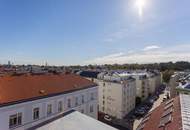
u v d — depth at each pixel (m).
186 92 49.97
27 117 27.14
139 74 94.69
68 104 35.72
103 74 79.06
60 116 31.16
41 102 29.48
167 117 26.84
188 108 27.05
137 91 85.88
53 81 36.69
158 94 105.00
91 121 29.84
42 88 32.03
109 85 62.22
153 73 120.31
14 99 25.48
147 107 73.50
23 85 30.11
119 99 59.41
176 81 82.25
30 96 28.00
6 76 31.25
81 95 39.72
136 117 60.75
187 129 20.23
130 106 67.56
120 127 50.78
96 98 45.44
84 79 45.91
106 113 63.03
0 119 23.36
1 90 26.14
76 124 27.92
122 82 61.12
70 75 44.22
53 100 31.97
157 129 24.55
